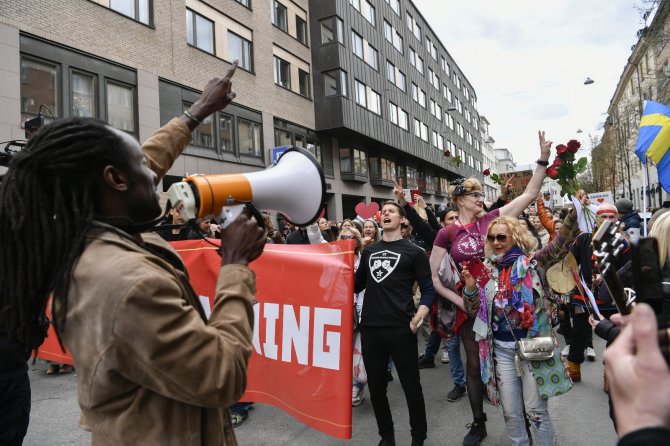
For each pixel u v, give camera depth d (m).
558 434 3.48
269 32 18.44
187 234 4.76
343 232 5.11
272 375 2.78
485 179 61.31
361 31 24.00
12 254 1.17
